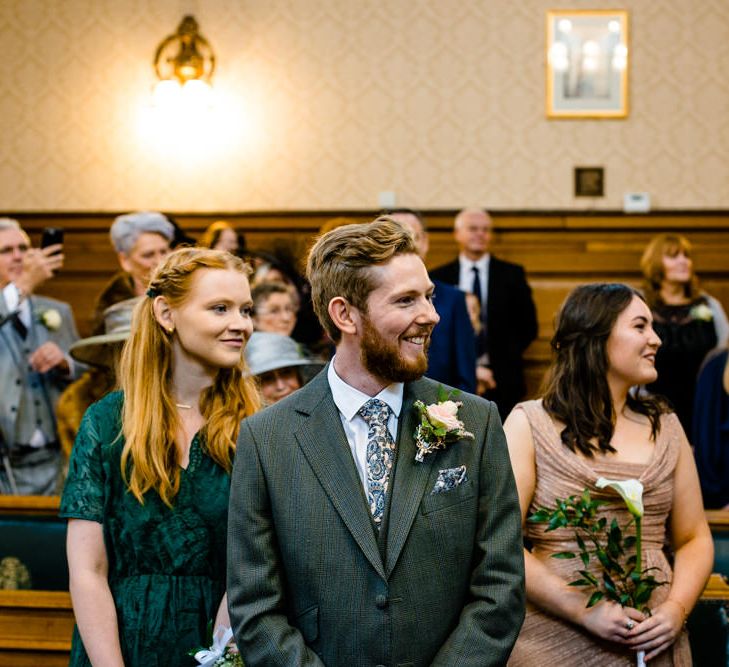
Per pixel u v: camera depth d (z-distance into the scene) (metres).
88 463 2.28
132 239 3.98
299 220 6.34
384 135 6.36
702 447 4.04
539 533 2.50
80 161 6.46
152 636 2.21
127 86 6.44
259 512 2.03
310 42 6.38
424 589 1.95
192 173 6.41
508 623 1.96
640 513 2.29
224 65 6.41
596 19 6.29
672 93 6.29
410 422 2.06
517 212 6.27
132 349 2.35
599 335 2.53
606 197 6.30
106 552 2.27
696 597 2.42
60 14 6.45
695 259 6.25
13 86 6.45
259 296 3.83
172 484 2.27
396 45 6.36
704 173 6.28
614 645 2.38
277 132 6.39
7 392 4.31
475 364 4.33
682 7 6.28
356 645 1.93
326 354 4.37
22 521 3.21
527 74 6.32
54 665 2.96
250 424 2.09
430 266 6.32
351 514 1.96
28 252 4.48
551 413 2.55
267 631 1.94
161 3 6.41
